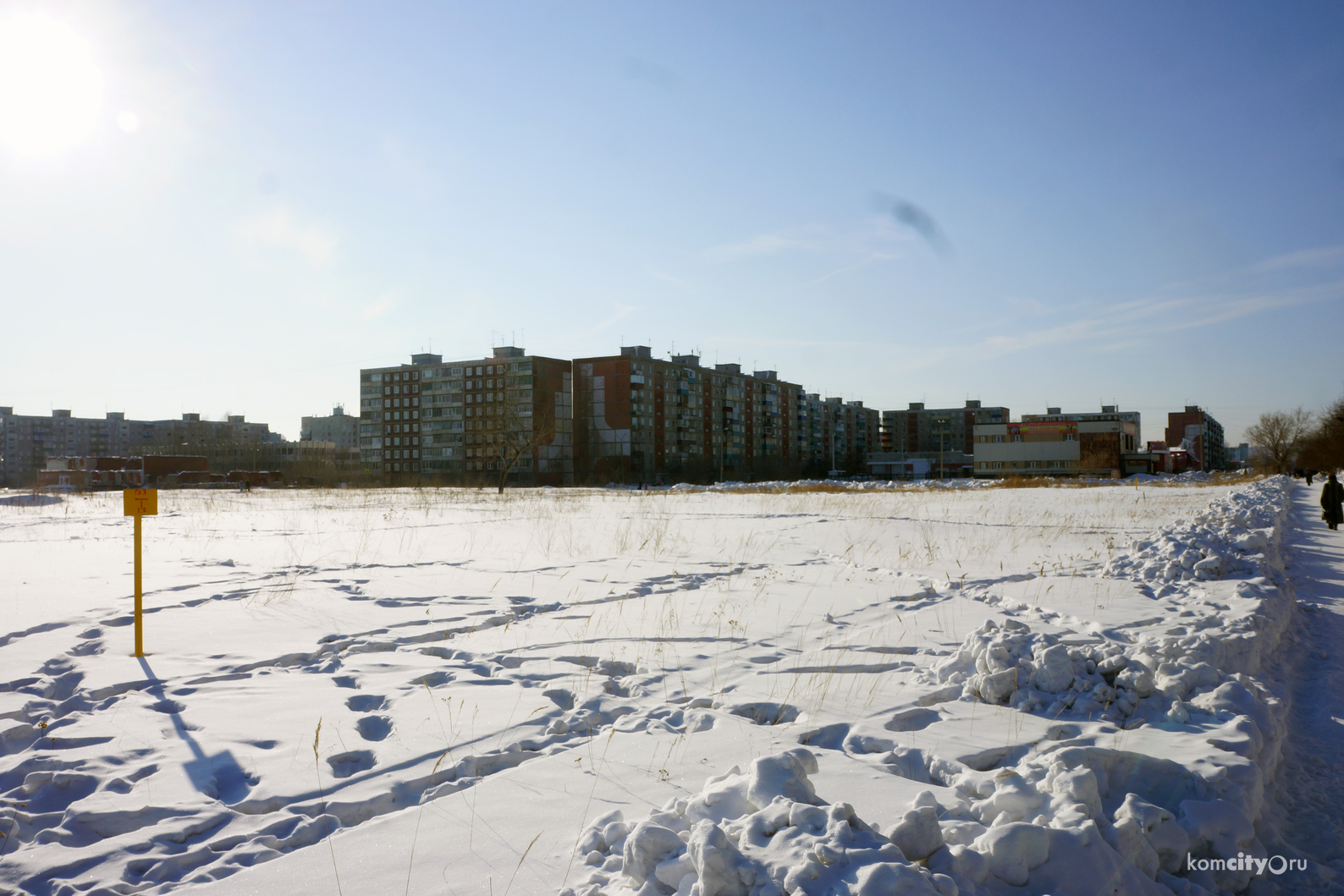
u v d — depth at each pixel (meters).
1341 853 3.84
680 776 3.96
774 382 142.38
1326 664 7.25
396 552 14.30
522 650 6.80
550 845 3.21
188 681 5.82
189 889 2.92
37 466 184.25
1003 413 182.75
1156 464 144.00
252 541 16.20
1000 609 8.80
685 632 7.50
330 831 3.49
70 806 3.61
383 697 5.42
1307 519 26.22
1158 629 7.43
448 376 118.44
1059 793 3.50
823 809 3.04
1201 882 3.36
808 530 18.84
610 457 113.25
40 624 7.76
